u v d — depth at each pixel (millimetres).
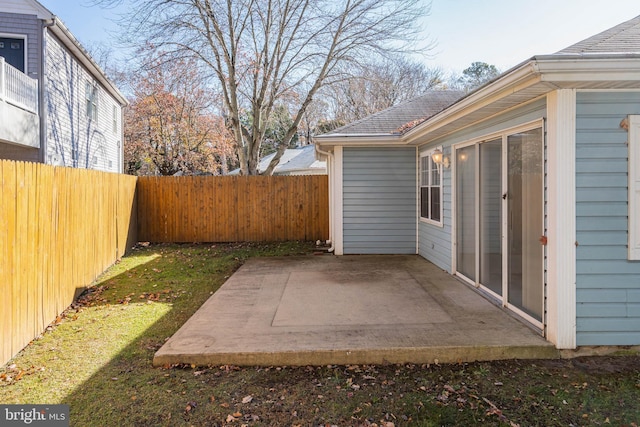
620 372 3258
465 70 31141
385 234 8828
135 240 10711
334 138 8234
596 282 3572
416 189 8742
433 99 10375
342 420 2656
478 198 5465
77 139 11742
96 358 3684
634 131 3514
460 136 6016
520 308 4340
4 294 3594
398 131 8305
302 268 7488
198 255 9273
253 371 3418
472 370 3369
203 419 2680
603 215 3553
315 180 11273
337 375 3322
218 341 3793
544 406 2773
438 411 2736
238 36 13219
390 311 4691
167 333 4340
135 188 10703
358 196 8797
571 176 3521
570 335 3551
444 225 6926
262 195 11258
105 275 7262
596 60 3037
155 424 2625
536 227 3959
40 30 9570
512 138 4418
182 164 21844
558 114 3500
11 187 3803
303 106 14688
